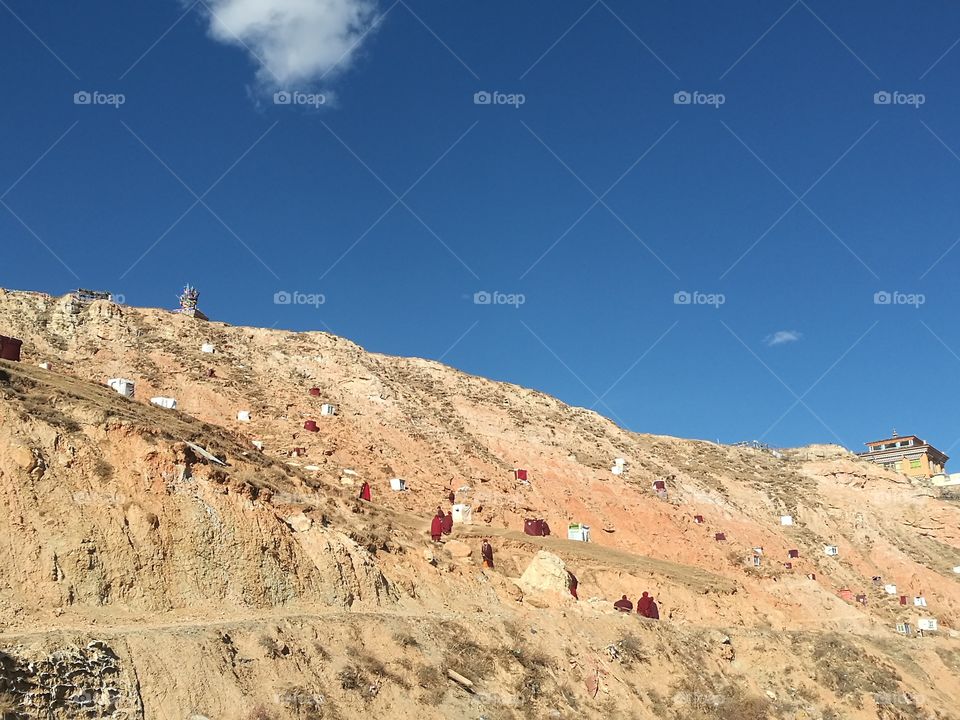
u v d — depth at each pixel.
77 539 31.50
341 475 66.62
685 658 51.34
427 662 37.19
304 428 74.75
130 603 31.44
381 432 80.81
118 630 29.27
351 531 44.03
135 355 76.94
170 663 28.62
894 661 65.31
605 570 60.72
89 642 27.14
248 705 29.23
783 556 91.56
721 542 86.94
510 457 87.81
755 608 65.56
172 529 34.81
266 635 32.56
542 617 47.22
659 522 85.19
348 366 91.31
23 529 30.59
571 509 80.88
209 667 29.52
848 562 98.00
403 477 72.31
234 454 45.88
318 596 38.25
